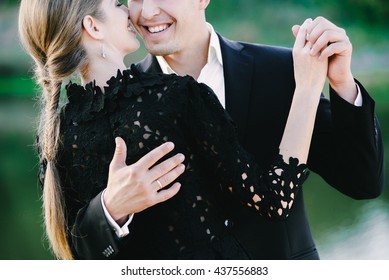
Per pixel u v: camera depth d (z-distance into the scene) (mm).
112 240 1850
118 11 2023
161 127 1846
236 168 1876
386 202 6059
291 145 2027
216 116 1882
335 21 12891
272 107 2389
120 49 2039
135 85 1887
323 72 2127
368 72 11305
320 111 2447
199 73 2469
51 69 1982
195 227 1865
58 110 2047
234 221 2242
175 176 1805
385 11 12930
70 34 1958
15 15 11969
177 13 2314
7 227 5758
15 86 10969
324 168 2457
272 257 2301
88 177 1948
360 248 4879
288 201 1938
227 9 12727
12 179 7094
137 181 1776
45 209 2059
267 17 12703
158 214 1872
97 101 1941
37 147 2197
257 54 2469
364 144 2301
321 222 5539
